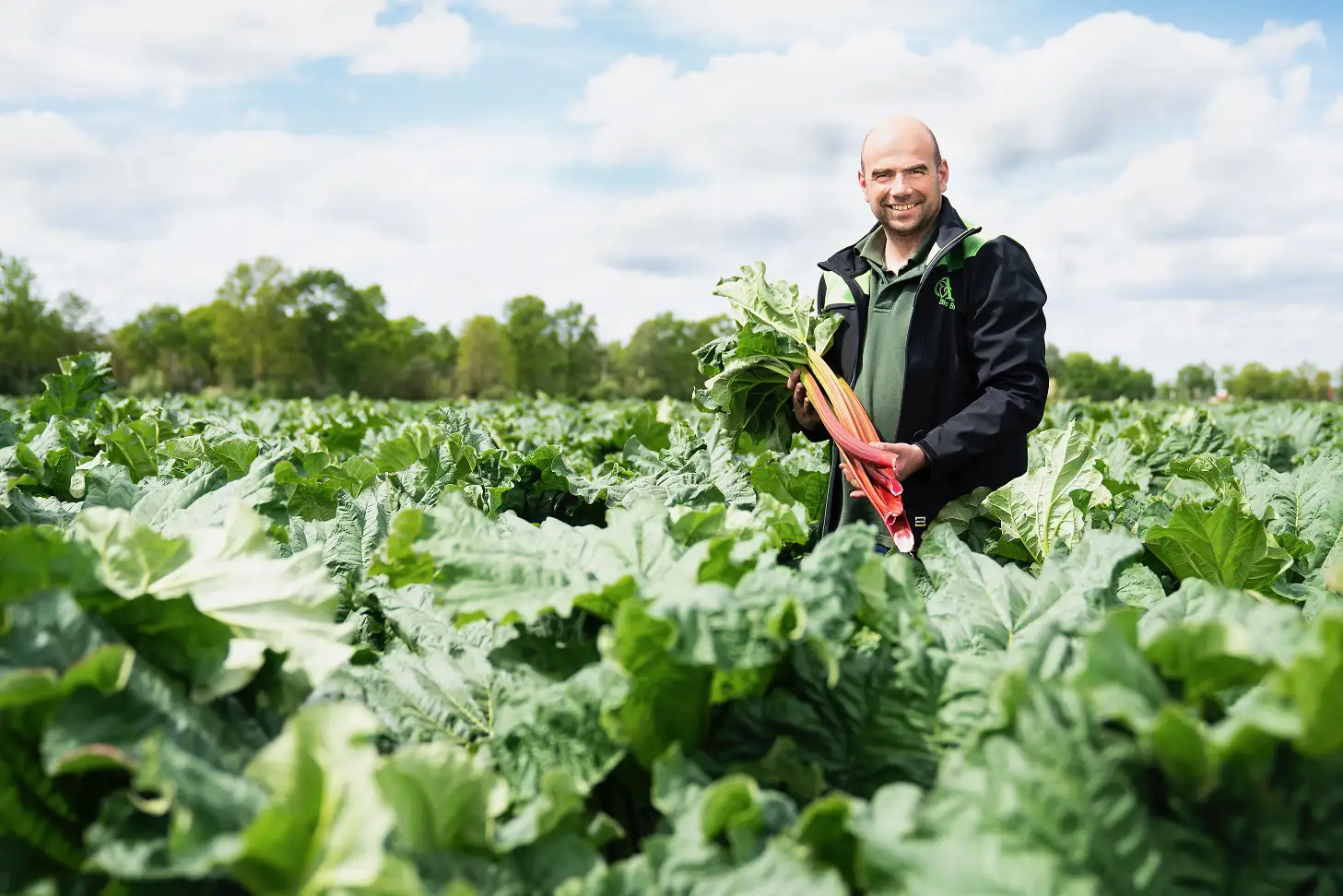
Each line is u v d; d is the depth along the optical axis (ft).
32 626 3.99
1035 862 3.24
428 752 3.93
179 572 5.00
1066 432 10.40
